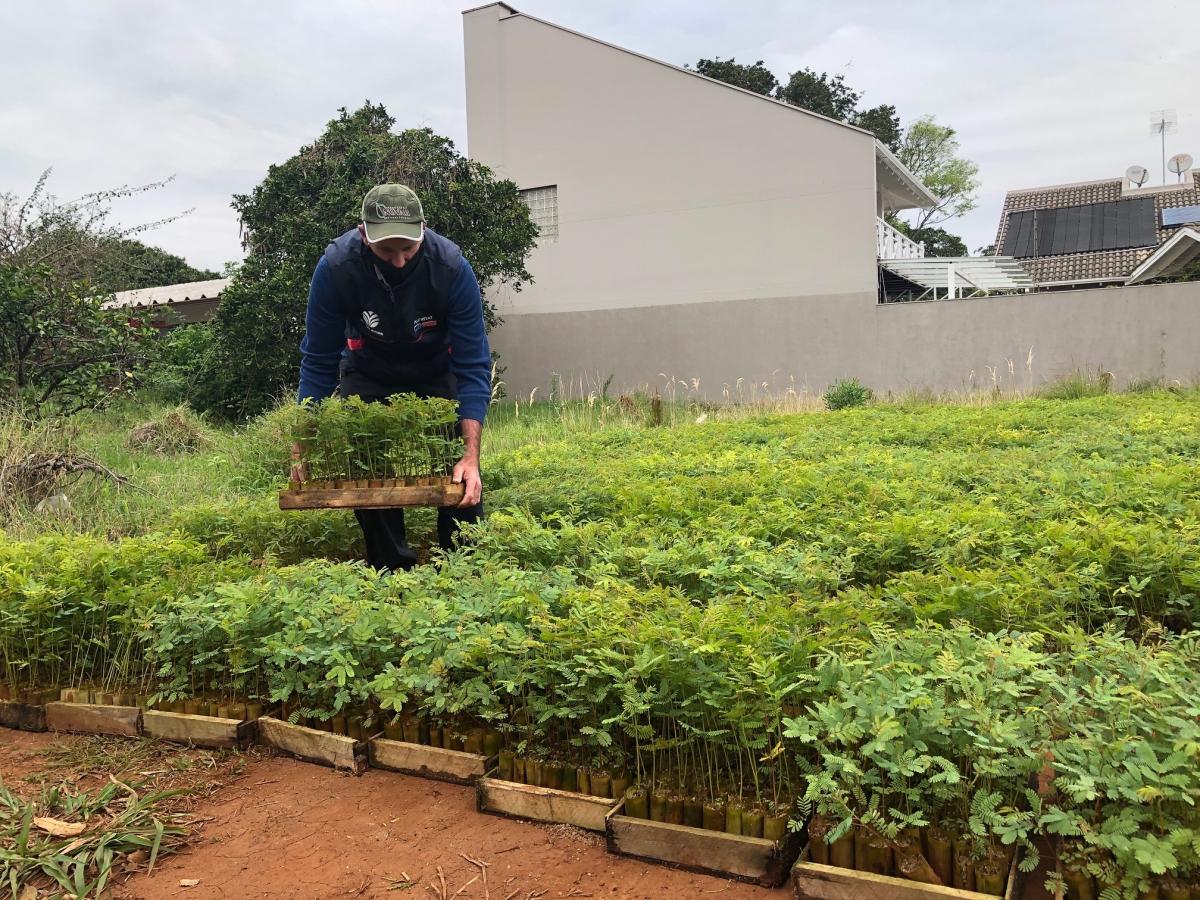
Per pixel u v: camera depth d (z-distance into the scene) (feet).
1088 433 27.68
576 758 9.23
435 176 53.16
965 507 15.49
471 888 7.84
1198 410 33.47
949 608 10.71
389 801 9.53
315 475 15.31
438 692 9.62
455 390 16.53
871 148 57.26
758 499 17.85
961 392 53.67
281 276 46.88
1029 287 73.05
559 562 14.65
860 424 34.32
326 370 16.46
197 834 8.95
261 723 10.93
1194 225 65.46
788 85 103.30
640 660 8.30
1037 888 7.24
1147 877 6.48
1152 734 7.11
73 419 37.65
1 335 36.60
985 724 7.20
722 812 8.06
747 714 8.13
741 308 61.41
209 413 49.16
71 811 9.23
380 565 16.55
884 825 7.15
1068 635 9.20
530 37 65.98
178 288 74.23
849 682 8.16
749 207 60.75
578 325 66.44
